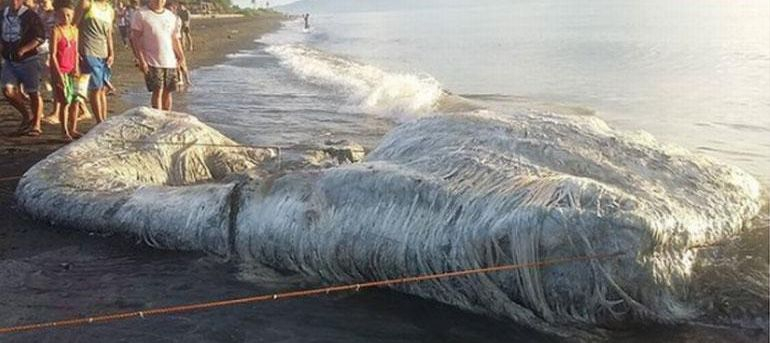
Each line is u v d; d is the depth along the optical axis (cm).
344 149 771
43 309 489
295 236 527
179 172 747
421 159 525
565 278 424
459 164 498
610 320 427
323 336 447
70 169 697
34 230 650
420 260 472
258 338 446
